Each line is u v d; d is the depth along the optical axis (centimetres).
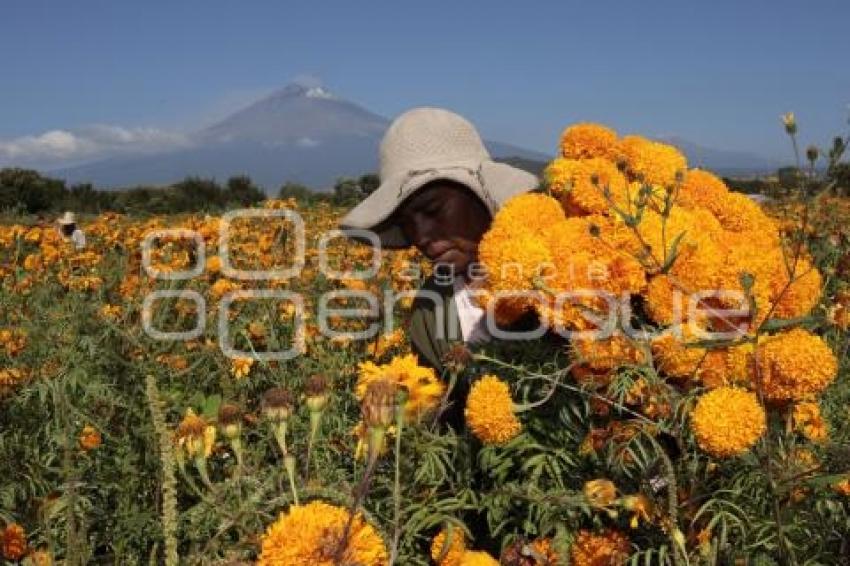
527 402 192
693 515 161
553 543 165
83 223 1455
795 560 149
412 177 279
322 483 195
